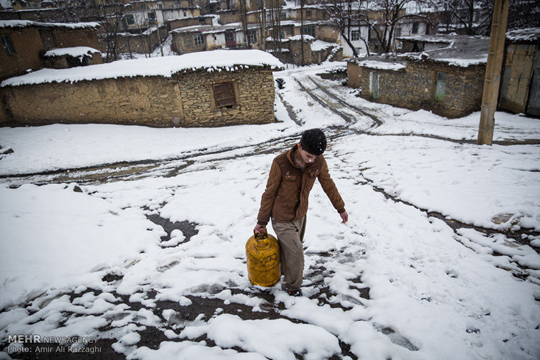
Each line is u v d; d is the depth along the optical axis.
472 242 3.88
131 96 14.67
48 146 12.60
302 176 2.87
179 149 11.84
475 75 14.04
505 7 7.05
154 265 3.96
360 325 2.64
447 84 14.95
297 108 19.95
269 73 14.81
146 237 4.73
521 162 6.27
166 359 2.36
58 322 2.90
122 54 42.41
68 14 35.06
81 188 7.22
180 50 44.03
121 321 2.89
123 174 9.55
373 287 3.23
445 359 2.28
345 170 7.43
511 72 13.37
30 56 17.27
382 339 2.49
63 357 2.45
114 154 11.49
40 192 5.73
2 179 9.67
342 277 3.47
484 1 27.25
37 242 4.15
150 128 14.80
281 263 3.20
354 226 4.66
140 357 2.42
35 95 15.20
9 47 16.02
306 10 46.22
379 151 8.75
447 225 4.33
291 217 3.04
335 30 43.44
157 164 10.44
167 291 3.35
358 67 24.89
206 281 3.51
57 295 3.37
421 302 2.92
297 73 34.59
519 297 2.85
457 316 2.69
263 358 2.33
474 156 7.10
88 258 4.05
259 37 44.81
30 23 17.17
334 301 3.11
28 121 15.73
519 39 12.62
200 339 2.64
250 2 45.97
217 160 10.44
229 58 14.84
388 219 4.70
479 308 2.78
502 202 4.62
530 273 3.22
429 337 2.49
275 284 3.35
